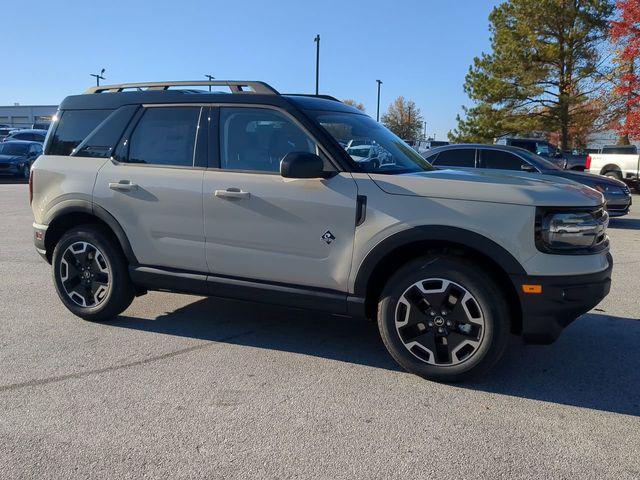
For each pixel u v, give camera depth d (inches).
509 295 146.9
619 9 837.8
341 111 180.9
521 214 139.9
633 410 138.3
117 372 156.4
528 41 1099.3
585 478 109.3
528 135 1178.6
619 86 863.7
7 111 3415.4
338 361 166.6
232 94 173.9
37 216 201.0
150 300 227.5
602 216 151.8
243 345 178.5
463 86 1250.6
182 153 177.8
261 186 163.0
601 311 219.3
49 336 184.2
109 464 112.6
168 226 176.4
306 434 124.6
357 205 152.4
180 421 129.7
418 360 152.6
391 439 123.0
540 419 133.0
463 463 114.1
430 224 145.3
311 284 161.5
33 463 112.7
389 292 152.6
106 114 193.0
